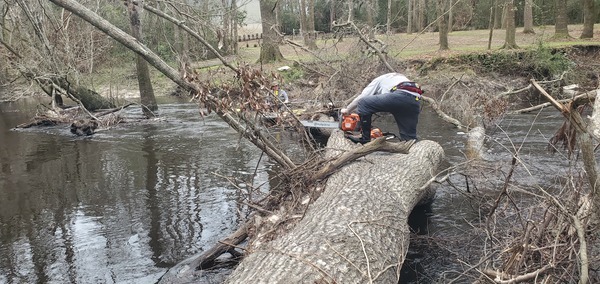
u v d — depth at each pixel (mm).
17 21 12398
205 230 4984
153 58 4969
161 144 9578
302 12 24844
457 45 22984
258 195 6035
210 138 10031
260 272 3006
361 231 3535
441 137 9211
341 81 12266
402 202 4273
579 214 3393
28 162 8406
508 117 10578
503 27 32656
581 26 28922
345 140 6316
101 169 7703
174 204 5828
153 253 4477
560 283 3113
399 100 5871
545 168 6500
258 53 24609
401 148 5184
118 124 12297
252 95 5062
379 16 34844
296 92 14625
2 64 16984
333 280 2904
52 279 4023
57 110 13430
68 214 5609
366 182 4438
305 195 4672
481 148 7648
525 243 2998
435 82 15852
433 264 4145
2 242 4844
